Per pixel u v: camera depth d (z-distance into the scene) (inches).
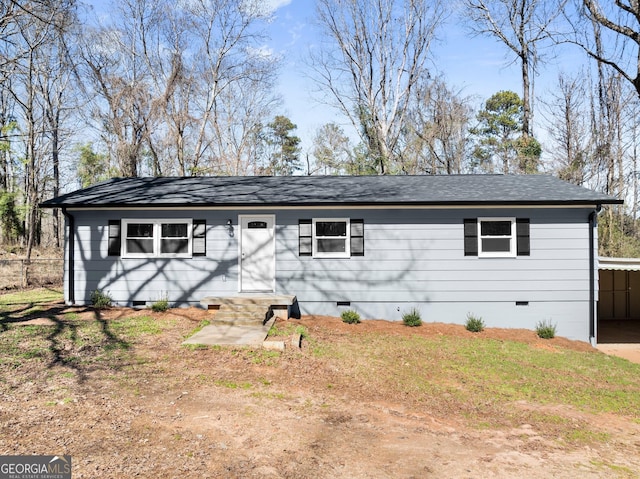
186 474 159.8
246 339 363.9
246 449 185.2
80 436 186.1
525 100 1021.2
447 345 402.9
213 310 474.3
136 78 1123.9
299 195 504.1
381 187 546.0
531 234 480.4
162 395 244.7
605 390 307.3
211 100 1197.1
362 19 1104.8
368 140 1157.7
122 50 1108.5
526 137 1018.7
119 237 488.7
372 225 489.4
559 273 478.3
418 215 487.2
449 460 187.6
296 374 298.8
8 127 834.8
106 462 164.2
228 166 1239.5
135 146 1061.1
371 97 1130.7
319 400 255.4
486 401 272.8
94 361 296.5
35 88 992.9
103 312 455.2
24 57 816.9
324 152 1317.7
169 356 318.0
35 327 379.6
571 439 221.9
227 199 486.0
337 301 488.4
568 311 478.0
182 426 204.8
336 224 494.0
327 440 201.0
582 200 458.9
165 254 490.0
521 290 480.1
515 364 357.1
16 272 770.8
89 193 519.8
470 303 483.5
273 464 172.9
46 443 177.3
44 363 285.4
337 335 415.8
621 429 240.2
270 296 469.1
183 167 1116.5
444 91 1137.4
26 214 929.5
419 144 1121.4
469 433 222.5
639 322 620.1
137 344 343.9
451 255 485.4
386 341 404.8
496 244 485.7
